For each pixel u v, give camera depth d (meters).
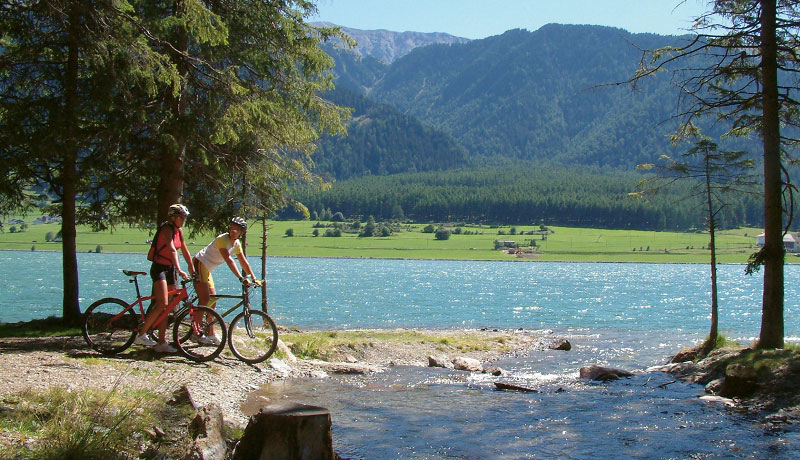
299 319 38.56
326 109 16.47
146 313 11.54
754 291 69.44
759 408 11.08
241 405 10.02
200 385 10.50
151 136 14.33
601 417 10.46
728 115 14.84
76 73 13.54
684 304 52.12
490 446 8.68
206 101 13.88
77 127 13.20
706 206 19.53
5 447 6.13
